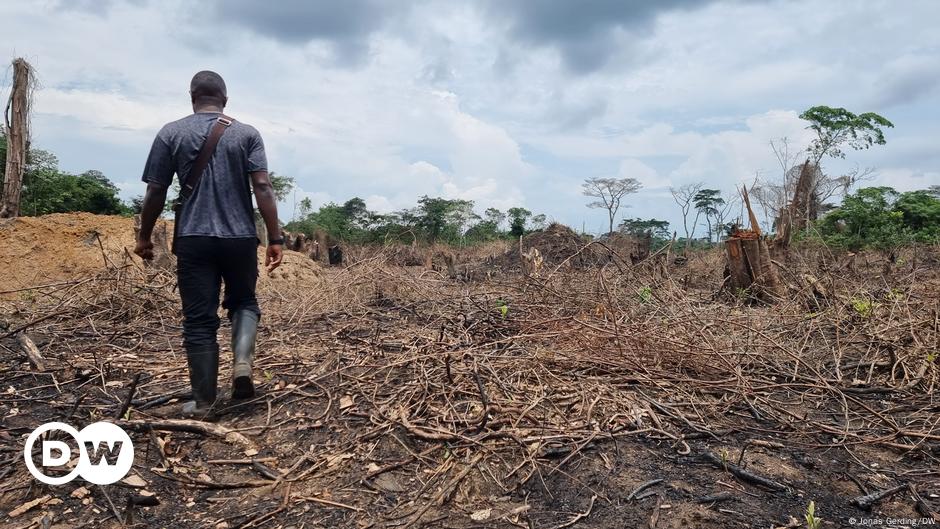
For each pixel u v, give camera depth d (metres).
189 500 2.50
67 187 27.27
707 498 2.44
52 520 2.33
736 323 4.77
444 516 2.34
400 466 2.68
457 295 6.81
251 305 3.39
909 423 3.36
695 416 3.31
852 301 5.54
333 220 40.59
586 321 4.60
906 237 22.83
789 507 2.43
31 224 8.48
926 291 5.82
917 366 4.20
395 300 6.81
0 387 3.66
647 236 17.73
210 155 3.18
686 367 4.02
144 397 3.55
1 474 2.62
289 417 3.21
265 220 3.30
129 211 30.66
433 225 43.72
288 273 8.70
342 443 2.90
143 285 6.01
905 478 2.74
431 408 3.17
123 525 2.30
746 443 3.00
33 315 5.79
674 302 5.24
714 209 56.12
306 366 4.01
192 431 3.01
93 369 3.96
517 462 2.71
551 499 2.46
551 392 3.44
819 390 3.89
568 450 2.79
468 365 3.72
